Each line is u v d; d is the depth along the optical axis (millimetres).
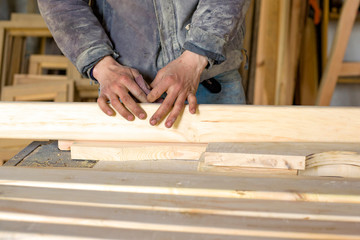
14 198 714
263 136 1005
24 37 3646
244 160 894
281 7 2658
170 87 1044
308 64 3139
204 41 1081
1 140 2244
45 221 642
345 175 871
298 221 628
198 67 1111
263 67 2719
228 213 656
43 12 1229
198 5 1146
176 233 596
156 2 1231
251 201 697
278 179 780
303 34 3104
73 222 634
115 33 1339
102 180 781
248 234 595
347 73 2676
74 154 1049
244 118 1005
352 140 981
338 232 591
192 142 1035
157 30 1288
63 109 1060
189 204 683
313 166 891
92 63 1170
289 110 990
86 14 1232
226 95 1521
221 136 1019
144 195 725
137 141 1062
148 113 1029
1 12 3949
